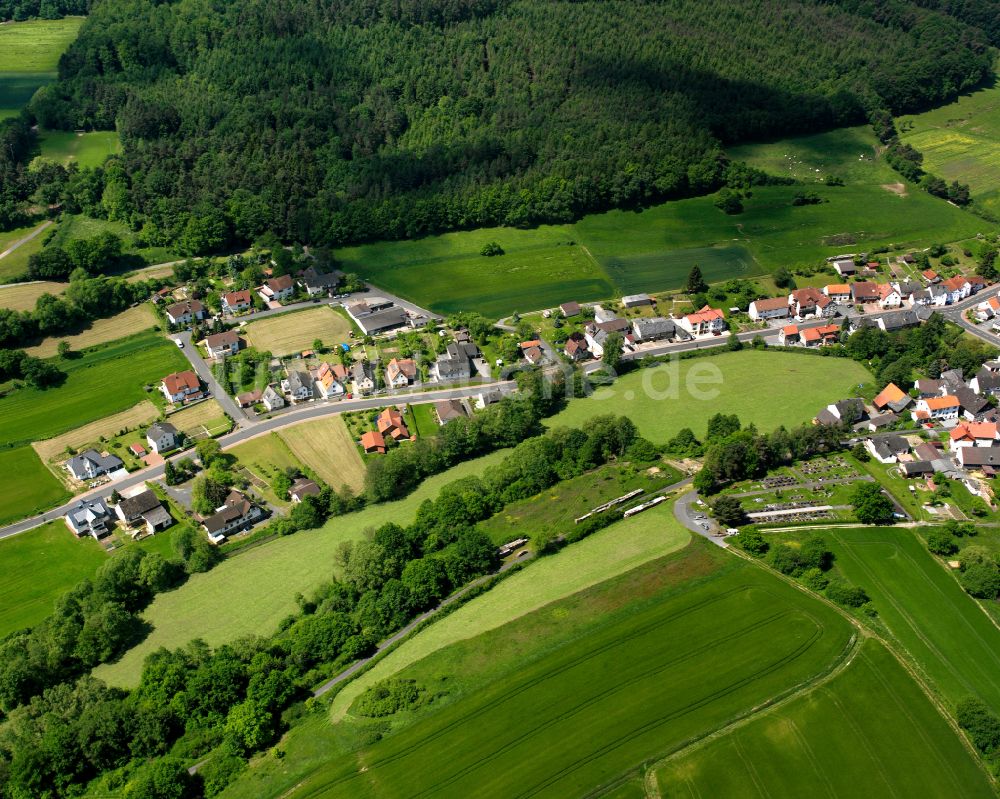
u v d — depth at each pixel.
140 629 167.12
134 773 138.25
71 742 138.75
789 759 131.50
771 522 180.12
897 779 128.25
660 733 136.62
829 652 148.62
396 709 143.12
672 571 168.50
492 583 169.88
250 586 175.25
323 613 162.38
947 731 134.75
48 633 161.50
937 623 154.00
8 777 136.38
